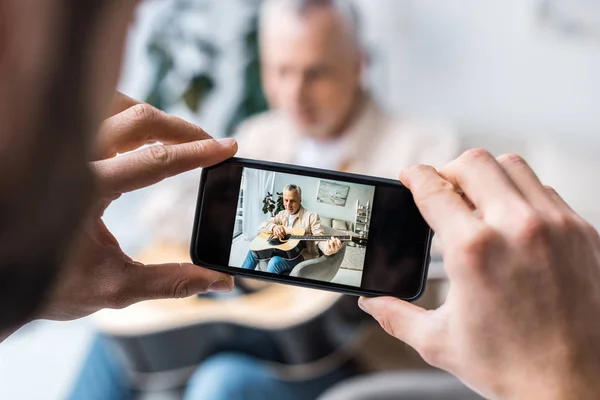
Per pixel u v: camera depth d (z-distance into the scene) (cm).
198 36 212
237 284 156
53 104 21
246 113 214
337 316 144
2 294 23
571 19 207
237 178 69
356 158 178
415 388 94
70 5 21
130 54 211
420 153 178
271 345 151
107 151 65
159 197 185
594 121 212
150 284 65
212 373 142
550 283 48
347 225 69
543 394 47
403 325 57
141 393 162
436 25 215
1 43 20
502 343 49
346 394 94
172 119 67
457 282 50
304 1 170
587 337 48
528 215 49
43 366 204
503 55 214
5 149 21
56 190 23
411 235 69
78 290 62
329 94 172
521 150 212
